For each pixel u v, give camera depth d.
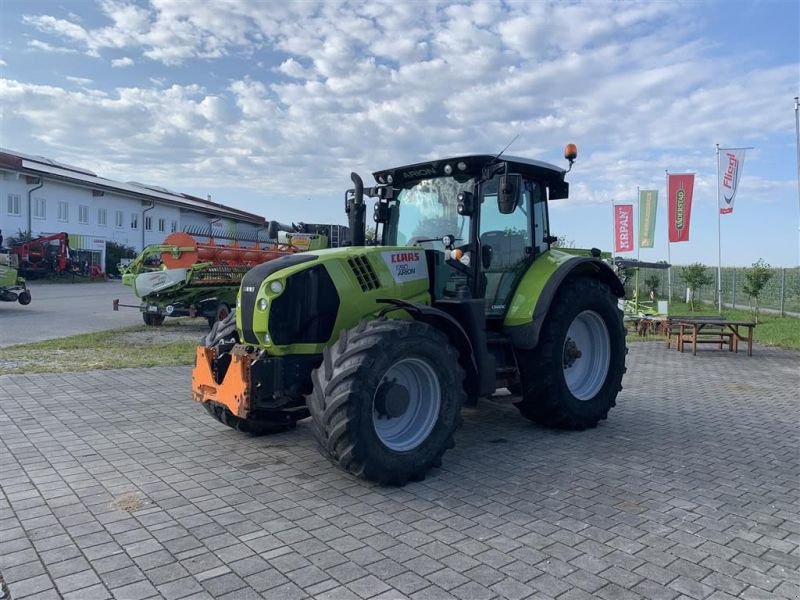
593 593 3.09
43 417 6.43
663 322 15.73
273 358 4.80
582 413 6.16
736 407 7.43
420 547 3.58
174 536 3.70
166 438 5.74
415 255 5.56
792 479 4.84
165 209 48.81
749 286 20.53
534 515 4.07
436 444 4.73
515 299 6.02
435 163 5.84
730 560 3.47
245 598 3.01
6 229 34.12
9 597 3.01
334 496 4.37
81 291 27.39
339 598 3.02
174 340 12.66
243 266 14.95
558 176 6.60
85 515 4.00
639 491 4.54
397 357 4.48
